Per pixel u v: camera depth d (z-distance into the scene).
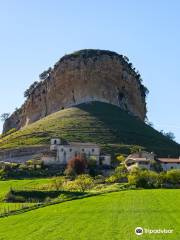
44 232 75.06
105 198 121.44
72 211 99.12
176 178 158.00
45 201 131.00
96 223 80.62
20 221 90.69
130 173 169.50
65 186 162.12
